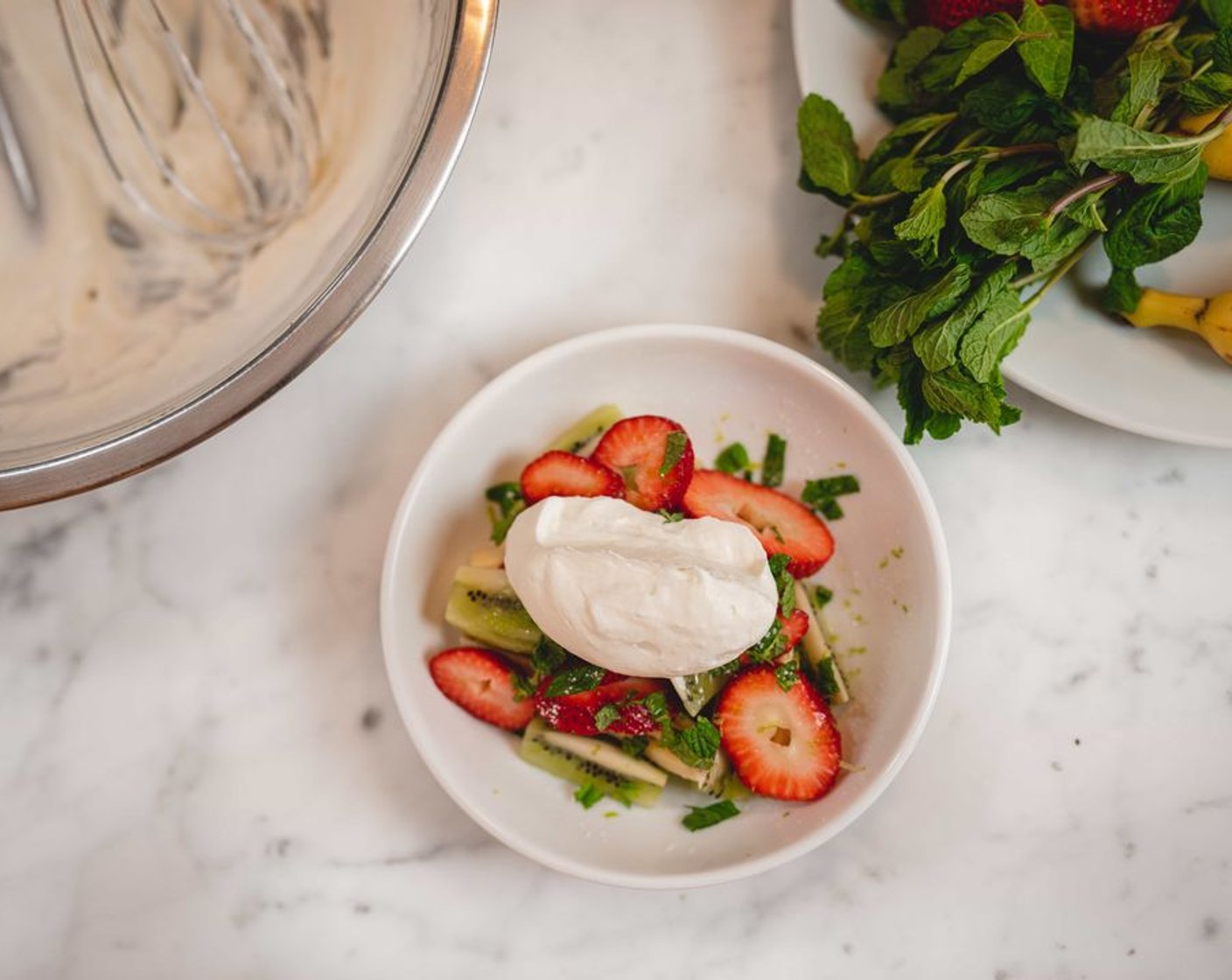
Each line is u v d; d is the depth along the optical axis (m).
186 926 0.48
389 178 0.42
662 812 0.46
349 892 0.48
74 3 0.45
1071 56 0.42
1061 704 0.49
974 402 0.43
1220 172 0.46
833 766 0.45
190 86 0.46
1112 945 0.48
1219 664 0.49
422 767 0.48
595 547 0.44
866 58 0.48
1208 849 0.48
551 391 0.48
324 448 0.49
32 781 0.49
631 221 0.50
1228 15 0.44
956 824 0.48
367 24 0.43
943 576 0.45
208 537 0.49
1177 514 0.49
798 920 0.48
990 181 0.43
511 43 0.50
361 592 0.49
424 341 0.50
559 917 0.48
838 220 0.49
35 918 0.48
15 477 0.42
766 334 0.50
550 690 0.45
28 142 0.46
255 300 0.44
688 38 0.50
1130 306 0.46
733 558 0.43
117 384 0.44
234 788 0.49
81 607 0.49
